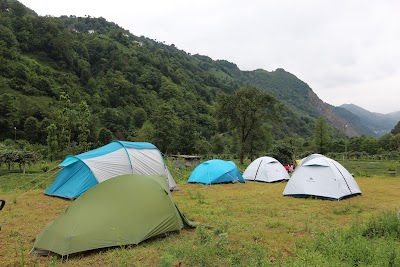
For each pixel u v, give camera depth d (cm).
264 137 3628
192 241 620
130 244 605
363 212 980
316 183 1236
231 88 16725
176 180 1795
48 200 1117
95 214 617
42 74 9056
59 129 4459
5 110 6225
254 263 488
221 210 966
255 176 1792
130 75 11669
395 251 515
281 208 1025
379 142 8288
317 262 486
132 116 8838
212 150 5491
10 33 9750
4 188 1559
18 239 670
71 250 559
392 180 1934
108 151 1231
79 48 11981
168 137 4881
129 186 683
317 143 6456
